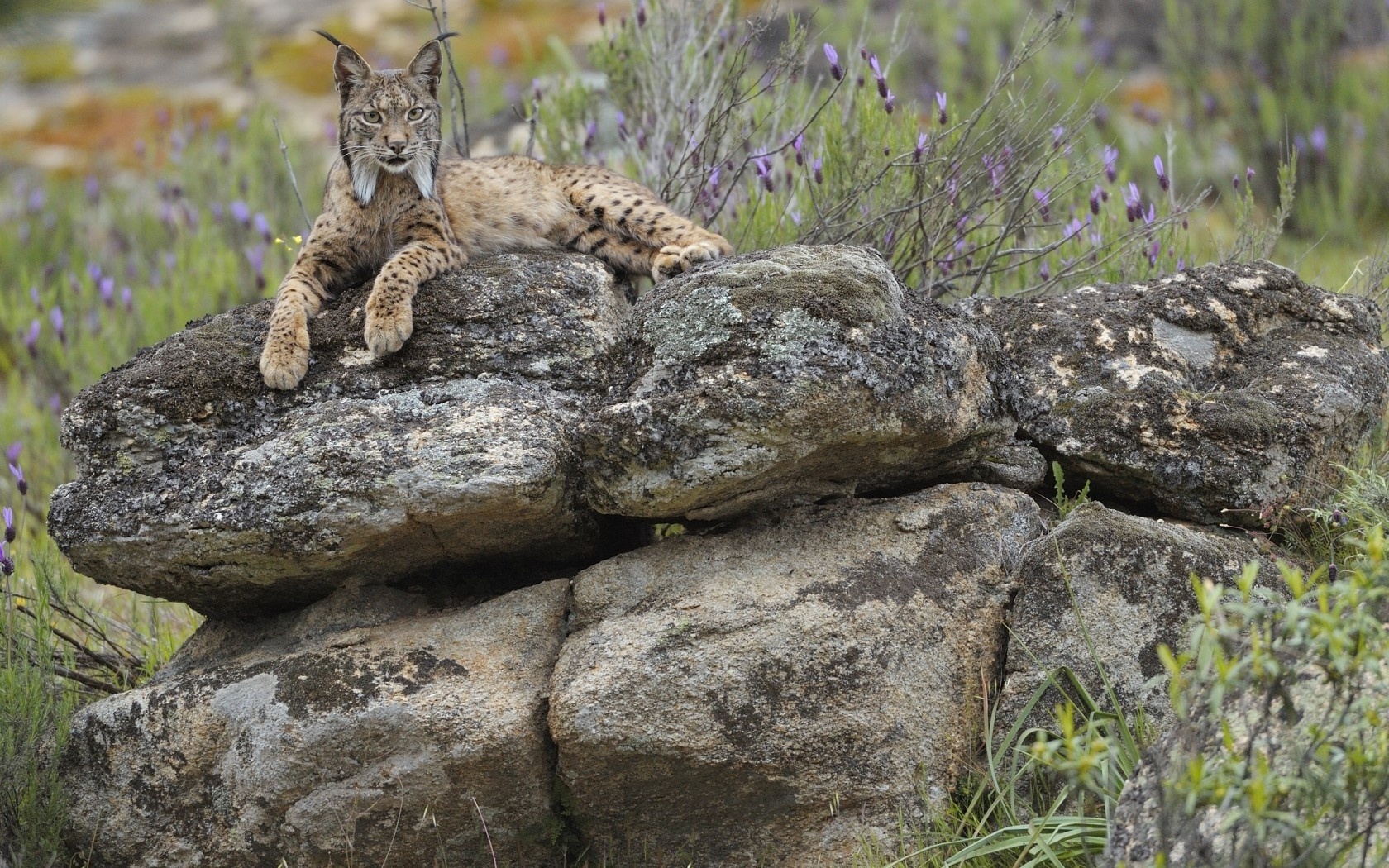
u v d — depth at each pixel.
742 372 7.27
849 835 7.29
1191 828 5.93
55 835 7.72
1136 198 10.69
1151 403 8.49
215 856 7.61
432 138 9.62
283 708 7.51
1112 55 25.94
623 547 8.73
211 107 31.88
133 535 7.71
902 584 7.57
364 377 8.16
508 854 7.49
